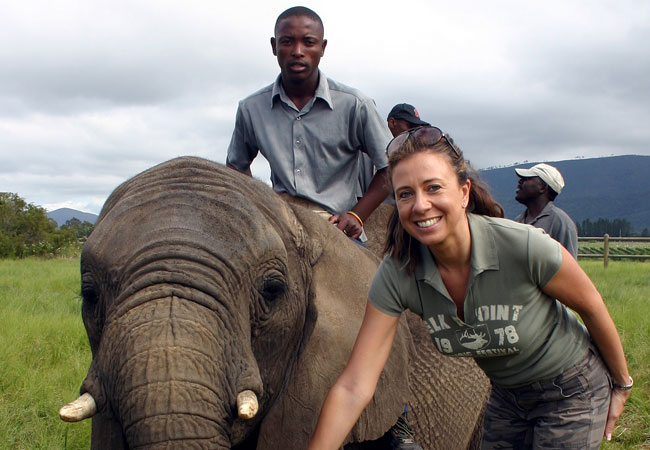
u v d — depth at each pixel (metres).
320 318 3.03
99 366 2.42
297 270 3.01
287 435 2.91
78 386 6.65
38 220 34.66
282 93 4.21
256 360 2.82
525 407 3.22
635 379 7.27
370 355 2.92
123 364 2.30
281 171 4.19
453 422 3.93
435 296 2.89
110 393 2.36
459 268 2.86
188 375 2.28
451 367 3.97
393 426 3.47
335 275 3.20
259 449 2.90
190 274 2.47
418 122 6.01
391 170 2.73
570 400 3.07
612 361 3.09
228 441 2.44
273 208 3.00
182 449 2.22
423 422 3.70
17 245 32.91
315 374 2.95
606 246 23.53
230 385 2.46
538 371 3.02
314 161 4.18
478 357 3.05
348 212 4.00
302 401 2.92
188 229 2.58
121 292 2.48
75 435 5.53
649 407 6.47
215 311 2.48
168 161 2.94
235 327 2.55
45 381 6.72
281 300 2.84
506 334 2.88
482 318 2.88
